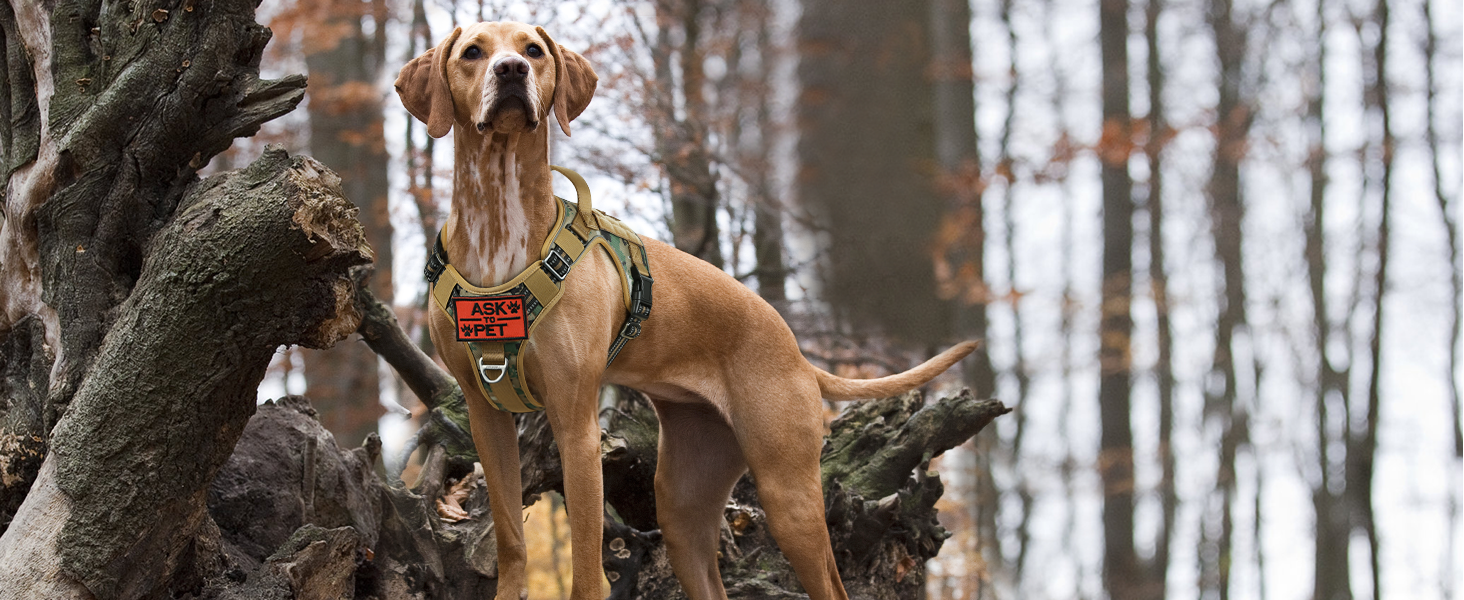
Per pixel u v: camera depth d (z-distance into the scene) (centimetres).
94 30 335
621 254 357
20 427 328
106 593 293
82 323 322
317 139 856
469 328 333
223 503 368
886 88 880
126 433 290
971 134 1061
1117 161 1045
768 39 938
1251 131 1518
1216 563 1850
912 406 547
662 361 376
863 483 511
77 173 326
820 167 869
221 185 293
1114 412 1445
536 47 336
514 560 356
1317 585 1686
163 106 323
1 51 348
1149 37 1502
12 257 338
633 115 728
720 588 425
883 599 495
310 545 336
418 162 769
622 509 504
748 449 385
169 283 281
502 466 357
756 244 831
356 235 288
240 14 329
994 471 1262
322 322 287
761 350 387
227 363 289
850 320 817
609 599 476
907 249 841
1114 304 1386
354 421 818
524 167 333
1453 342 1616
